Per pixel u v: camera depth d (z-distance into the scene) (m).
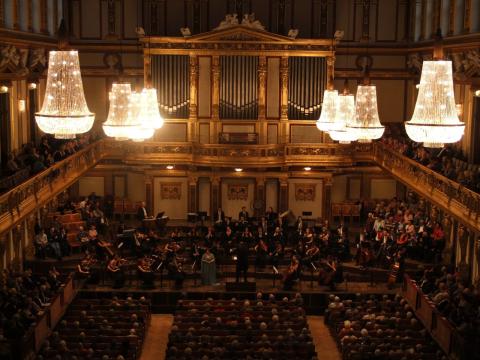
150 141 40.88
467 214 27.45
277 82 40.75
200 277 35.78
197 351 25.03
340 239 37.06
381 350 25.53
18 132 35.25
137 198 44.09
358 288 34.25
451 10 35.56
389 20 43.31
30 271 31.12
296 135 41.25
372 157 41.44
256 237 37.84
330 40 40.00
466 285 30.11
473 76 31.50
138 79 43.47
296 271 33.84
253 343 25.83
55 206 39.69
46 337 26.86
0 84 31.28
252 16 40.38
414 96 43.56
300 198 42.72
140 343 28.00
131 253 37.31
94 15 43.03
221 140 40.66
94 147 39.94
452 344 24.98
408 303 30.97
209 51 40.22
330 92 27.08
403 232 35.62
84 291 32.97
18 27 33.44
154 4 42.97
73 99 18.06
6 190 28.11
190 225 41.53
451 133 16.52
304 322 28.39
